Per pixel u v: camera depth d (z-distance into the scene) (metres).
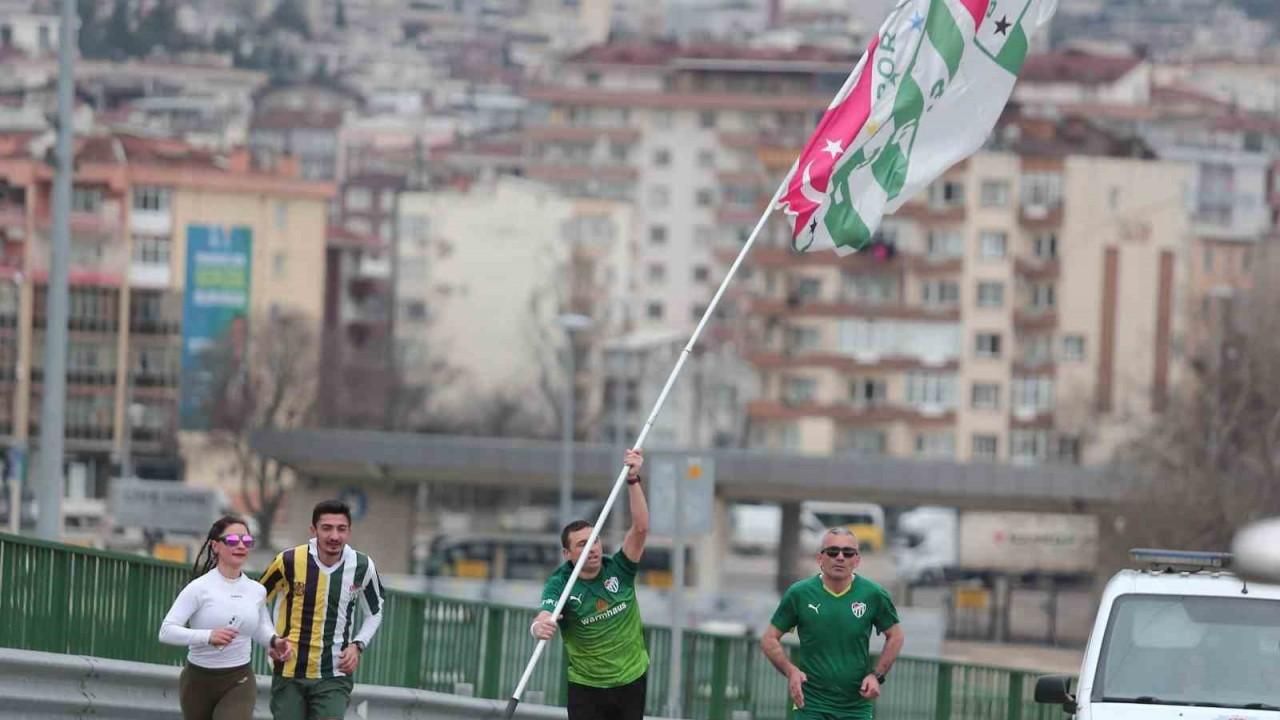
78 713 27.72
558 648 42.50
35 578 27.73
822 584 25.83
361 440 159.50
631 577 25.33
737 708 46.12
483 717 37.94
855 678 25.75
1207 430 160.12
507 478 159.88
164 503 93.69
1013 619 176.75
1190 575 25.14
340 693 24.20
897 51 28.86
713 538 160.75
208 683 24.16
